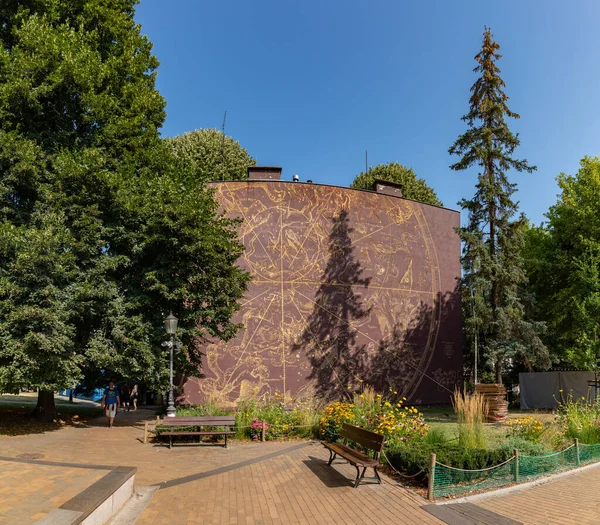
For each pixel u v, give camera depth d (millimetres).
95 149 14609
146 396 26094
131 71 17562
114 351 13969
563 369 24312
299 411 13352
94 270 14180
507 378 26672
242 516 6090
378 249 22688
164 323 14414
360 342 21438
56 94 15117
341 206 22234
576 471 8828
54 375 12484
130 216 15148
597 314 16609
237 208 20922
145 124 17750
